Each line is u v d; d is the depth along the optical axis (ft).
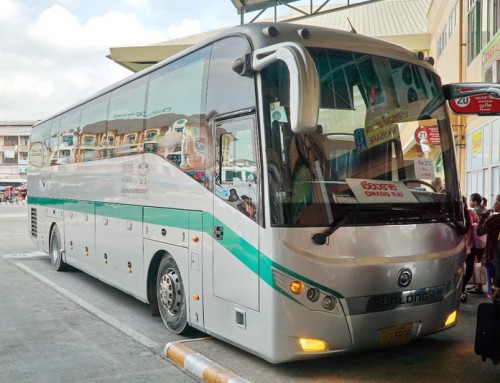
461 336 20.63
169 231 20.90
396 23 91.09
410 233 16.57
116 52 77.87
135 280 24.17
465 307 26.00
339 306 15.35
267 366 17.12
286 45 14.08
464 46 58.70
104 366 17.72
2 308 26.45
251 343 15.96
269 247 15.06
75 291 30.68
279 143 15.42
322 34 16.83
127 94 25.80
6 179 273.75
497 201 29.01
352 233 15.56
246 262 16.07
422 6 95.66
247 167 16.21
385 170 16.75
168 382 16.29
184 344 19.30
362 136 16.53
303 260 14.94
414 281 16.51
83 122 32.01
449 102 19.38
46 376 16.80
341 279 15.29
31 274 36.88
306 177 15.37
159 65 22.86
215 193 17.79
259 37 16.29
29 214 45.60
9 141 274.98
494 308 15.52
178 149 20.47
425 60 18.86
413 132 17.72
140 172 23.68
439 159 18.12
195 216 19.01
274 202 15.12
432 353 18.54
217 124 17.94
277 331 14.97
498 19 46.60
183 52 20.85
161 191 21.61
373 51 17.48
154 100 22.88
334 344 15.40
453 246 17.80
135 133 24.50
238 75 16.93
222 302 17.39
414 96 18.02
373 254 15.80
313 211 15.24
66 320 23.98
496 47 44.19
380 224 16.02
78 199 32.30
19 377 16.72
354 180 16.03
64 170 35.29
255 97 15.94
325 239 15.14
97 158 29.17
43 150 41.04
